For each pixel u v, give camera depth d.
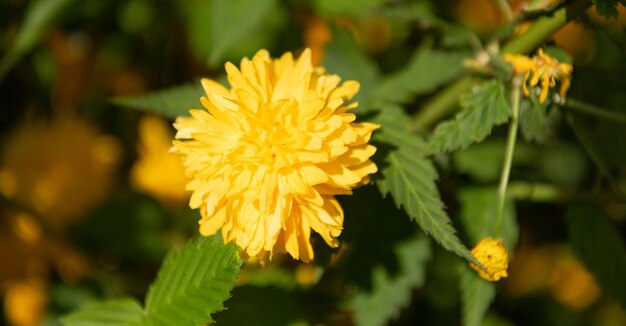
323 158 0.28
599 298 0.40
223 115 0.29
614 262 0.33
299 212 0.29
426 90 0.34
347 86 0.30
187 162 0.29
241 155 0.29
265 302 0.33
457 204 0.33
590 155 0.32
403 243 0.33
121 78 0.39
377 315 0.33
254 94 0.29
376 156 0.30
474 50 0.33
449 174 0.34
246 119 0.29
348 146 0.29
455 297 0.37
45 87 0.39
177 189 0.37
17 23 0.38
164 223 0.37
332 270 0.33
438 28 0.34
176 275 0.30
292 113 0.29
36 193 0.37
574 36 0.36
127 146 0.39
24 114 0.39
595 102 0.34
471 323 0.31
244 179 0.29
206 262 0.30
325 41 0.37
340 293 0.34
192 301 0.29
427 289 0.37
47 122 0.39
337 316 0.34
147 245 0.37
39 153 0.38
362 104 0.32
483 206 0.33
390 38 0.39
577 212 0.33
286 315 0.33
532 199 0.33
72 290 0.37
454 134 0.30
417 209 0.29
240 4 0.34
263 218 0.29
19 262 0.37
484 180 0.34
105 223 0.37
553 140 0.36
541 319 0.39
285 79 0.29
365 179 0.30
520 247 0.39
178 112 0.32
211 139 0.29
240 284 0.33
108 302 0.31
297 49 0.38
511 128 0.31
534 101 0.31
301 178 0.28
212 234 0.29
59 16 0.37
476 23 0.38
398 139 0.31
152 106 0.32
